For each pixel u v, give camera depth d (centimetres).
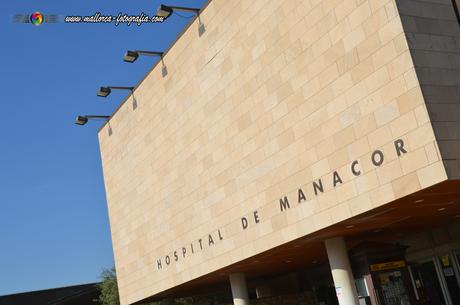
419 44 1453
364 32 1554
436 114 1397
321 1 1692
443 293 2477
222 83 2181
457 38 1516
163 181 2669
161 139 2675
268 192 1950
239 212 2105
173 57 2533
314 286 3362
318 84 1711
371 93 1534
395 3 1469
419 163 1405
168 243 2642
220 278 2767
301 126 1784
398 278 1988
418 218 1986
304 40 1764
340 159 1641
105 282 5153
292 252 2247
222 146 2195
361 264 1984
